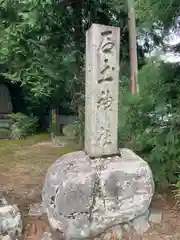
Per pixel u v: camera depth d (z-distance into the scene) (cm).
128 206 236
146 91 307
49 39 396
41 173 431
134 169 242
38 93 473
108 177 232
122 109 299
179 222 257
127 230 238
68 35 419
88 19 424
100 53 243
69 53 419
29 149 621
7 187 364
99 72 244
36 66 391
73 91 471
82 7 414
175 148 296
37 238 234
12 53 382
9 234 225
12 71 430
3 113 851
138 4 342
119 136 327
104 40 242
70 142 663
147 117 303
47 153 573
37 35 379
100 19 427
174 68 302
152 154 297
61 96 609
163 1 285
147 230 244
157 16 299
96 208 228
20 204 301
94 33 239
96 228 228
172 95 300
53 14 372
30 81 418
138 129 310
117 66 249
